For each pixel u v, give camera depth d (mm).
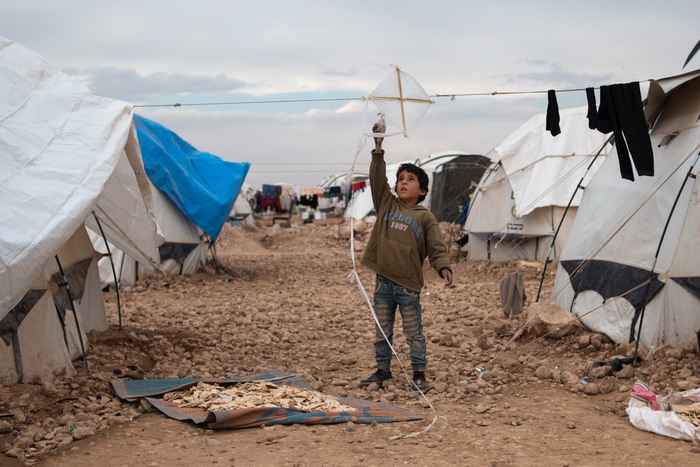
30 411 4941
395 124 5805
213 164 16953
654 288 6809
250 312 11133
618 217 7812
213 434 4727
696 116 7180
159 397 5500
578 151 16047
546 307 8188
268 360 7453
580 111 16750
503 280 9688
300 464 4113
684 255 6656
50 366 5703
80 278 7504
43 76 5863
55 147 5227
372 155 6215
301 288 14930
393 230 6109
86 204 4934
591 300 7926
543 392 6082
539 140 16500
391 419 5098
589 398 5852
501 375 6543
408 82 5863
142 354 7098
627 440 4625
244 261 20984
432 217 6160
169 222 15641
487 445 4523
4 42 5828
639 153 6617
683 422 4691
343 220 38750
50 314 5809
